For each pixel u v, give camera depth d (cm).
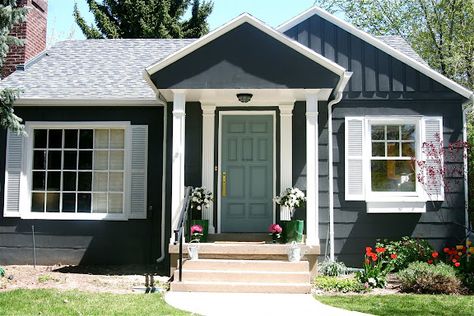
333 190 1083
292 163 1092
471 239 1065
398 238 1069
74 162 1161
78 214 1138
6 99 954
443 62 2141
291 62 945
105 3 2647
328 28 1138
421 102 1100
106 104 1137
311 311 690
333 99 1080
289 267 883
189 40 1448
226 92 983
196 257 909
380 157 1093
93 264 1127
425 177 1074
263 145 1116
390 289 866
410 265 893
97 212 1148
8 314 643
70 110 1154
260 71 945
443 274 841
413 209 1062
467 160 1105
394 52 1107
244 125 1121
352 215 1077
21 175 1141
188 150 1109
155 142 1143
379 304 732
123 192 1144
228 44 953
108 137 1162
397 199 1063
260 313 678
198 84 947
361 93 1103
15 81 1227
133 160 1141
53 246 1133
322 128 1093
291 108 1097
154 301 737
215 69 948
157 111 1148
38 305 693
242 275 861
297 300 766
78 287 853
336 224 1077
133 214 1130
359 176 1080
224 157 1117
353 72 1111
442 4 2291
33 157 1163
